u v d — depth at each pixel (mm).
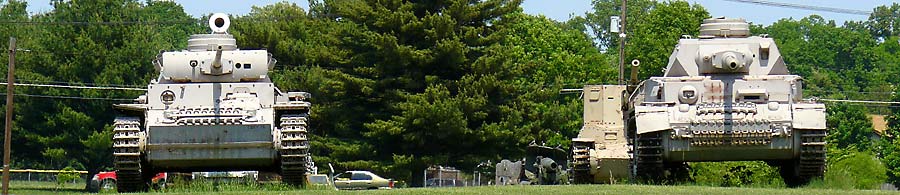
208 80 33156
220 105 31734
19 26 74375
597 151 36531
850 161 49438
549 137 60875
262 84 32906
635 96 34562
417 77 57656
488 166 58500
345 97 58438
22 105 65625
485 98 56688
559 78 61812
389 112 57688
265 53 33688
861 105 92250
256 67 33375
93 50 65812
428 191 25609
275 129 31531
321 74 60000
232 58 33312
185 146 31344
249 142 31344
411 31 57188
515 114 57031
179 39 114188
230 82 33156
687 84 32188
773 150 31531
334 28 60531
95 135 63750
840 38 115438
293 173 31891
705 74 32906
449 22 56844
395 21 56938
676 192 25203
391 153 57781
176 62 33062
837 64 115250
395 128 55438
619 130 37312
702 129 31156
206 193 25859
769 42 33562
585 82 76250
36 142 65750
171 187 31938
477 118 56719
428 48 57312
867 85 110875
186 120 31172
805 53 115125
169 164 31969
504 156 58125
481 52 58594
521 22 76375
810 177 32156
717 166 39781
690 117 31266
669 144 31594
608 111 37781
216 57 32656
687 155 31875
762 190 26375
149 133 31125
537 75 74000
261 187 29578
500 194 24531
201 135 31250
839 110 88062
